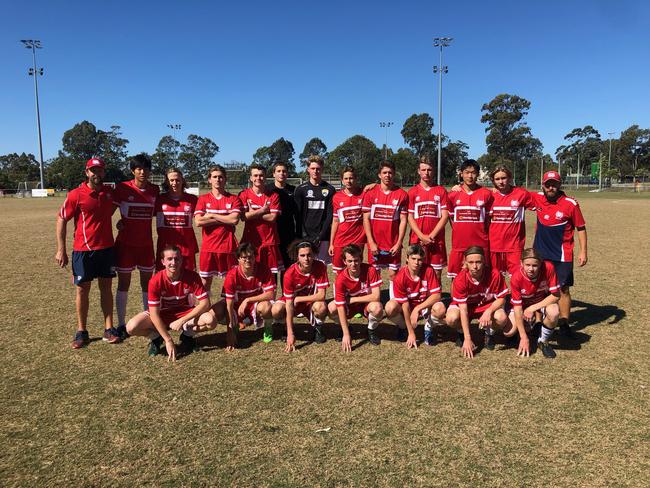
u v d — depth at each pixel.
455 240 5.37
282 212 6.19
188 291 4.66
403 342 5.02
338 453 2.93
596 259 9.91
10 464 2.84
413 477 2.70
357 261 4.69
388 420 3.33
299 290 4.93
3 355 4.59
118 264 5.31
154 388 3.86
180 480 2.68
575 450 2.95
